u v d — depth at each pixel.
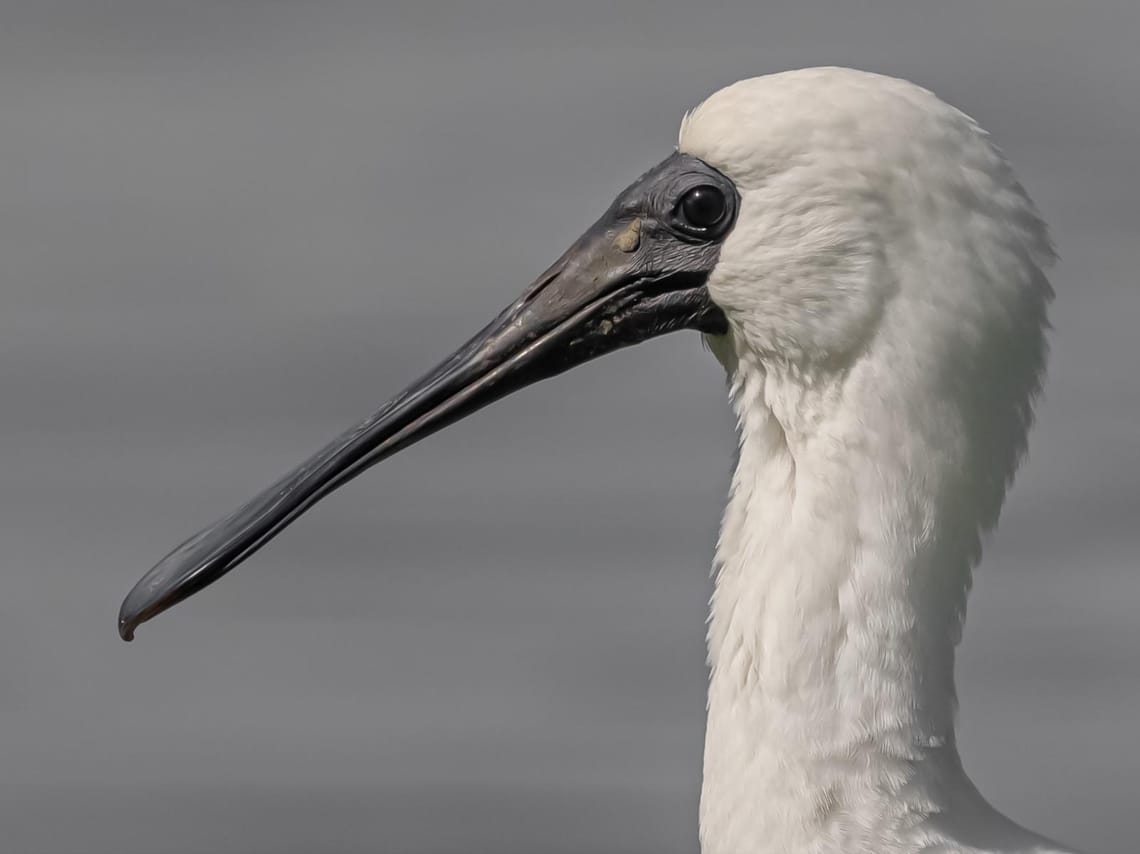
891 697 11.31
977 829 11.34
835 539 11.48
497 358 12.95
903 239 11.39
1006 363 11.40
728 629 11.82
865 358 11.52
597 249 12.70
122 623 13.70
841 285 11.48
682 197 12.27
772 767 11.38
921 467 11.39
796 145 11.62
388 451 13.23
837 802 11.26
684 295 12.41
